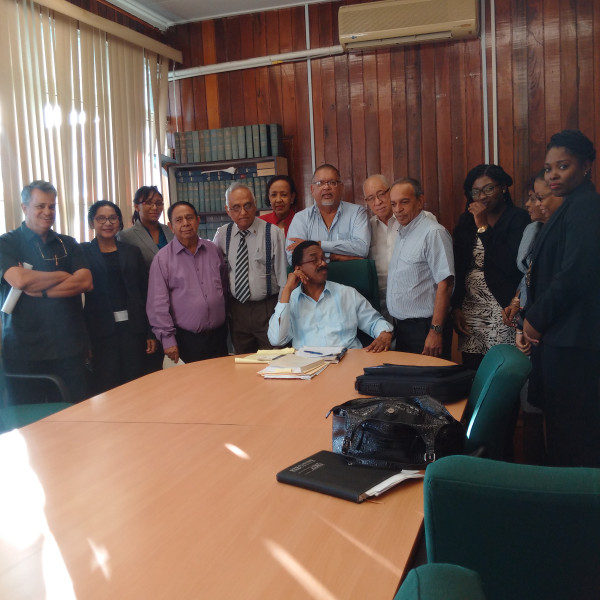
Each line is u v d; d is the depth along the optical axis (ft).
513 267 10.39
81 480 5.01
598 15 14.60
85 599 3.34
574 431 7.82
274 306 11.84
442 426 4.92
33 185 10.35
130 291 11.83
